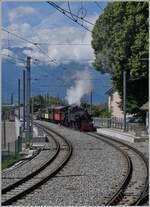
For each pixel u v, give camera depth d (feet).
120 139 197.88
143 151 143.02
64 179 86.63
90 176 90.48
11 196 69.10
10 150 144.36
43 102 523.29
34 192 72.54
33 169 101.24
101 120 303.68
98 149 147.13
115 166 105.70
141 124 228.84
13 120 261.65
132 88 242.99
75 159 119.75
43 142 177.88
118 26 245.24
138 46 226.17
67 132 243.19
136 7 230.89
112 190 74.64
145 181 82.74
